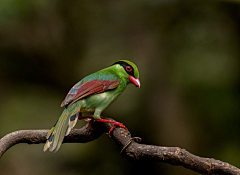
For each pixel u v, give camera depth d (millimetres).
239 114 11797
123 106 12461
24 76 13266
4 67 12984
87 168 11617
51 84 13492
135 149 4758
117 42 13328
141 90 12609
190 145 11828
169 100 12344
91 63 13305
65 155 11789
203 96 12133
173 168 11602
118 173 11570
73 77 13516
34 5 12734
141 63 12984
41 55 13242
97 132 5855
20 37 12852
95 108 6094
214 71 12328
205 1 13227
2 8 12336
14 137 5434
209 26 12977
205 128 11891
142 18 13414
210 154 11680
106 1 13375
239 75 12242
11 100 12891
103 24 13430
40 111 12914
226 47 12641
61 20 13141
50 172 11438
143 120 12305
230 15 13047
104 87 6156
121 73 6520
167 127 12133
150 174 11633
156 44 13125
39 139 5578
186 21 13180
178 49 12898
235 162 11383
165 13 13328
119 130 5324
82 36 13336
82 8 13227
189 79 12367
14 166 11344
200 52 12672
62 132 5340
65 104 5785
